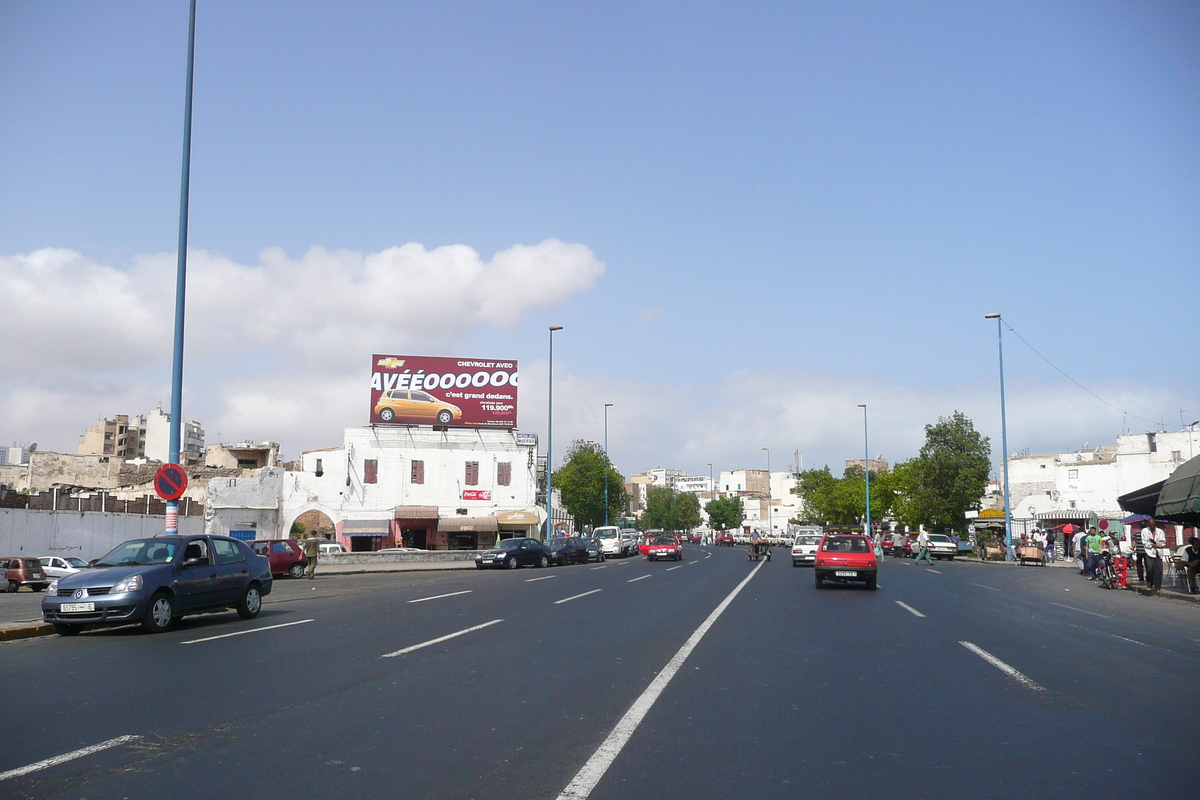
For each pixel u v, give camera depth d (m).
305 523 59.62
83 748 6.73
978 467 61.50
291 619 16.59
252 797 5.58
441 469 62.94
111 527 41.41
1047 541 51.28
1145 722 7.83
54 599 14.01
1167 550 34.97
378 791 5.71
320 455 60.72
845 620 16.34
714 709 8.26
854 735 7.30
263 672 10.23
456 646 12.49
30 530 35.97
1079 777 6.14
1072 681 9.92
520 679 9.77
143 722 7.61
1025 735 7.33
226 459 67.62
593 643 12.84
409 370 63.28
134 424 109.31
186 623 15.97
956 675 10.27
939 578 32.06
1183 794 5.79
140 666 10.73
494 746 6.84
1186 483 22.84
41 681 9.67
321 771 6.14
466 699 8.64
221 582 15.94
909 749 6.86
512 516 62.91
